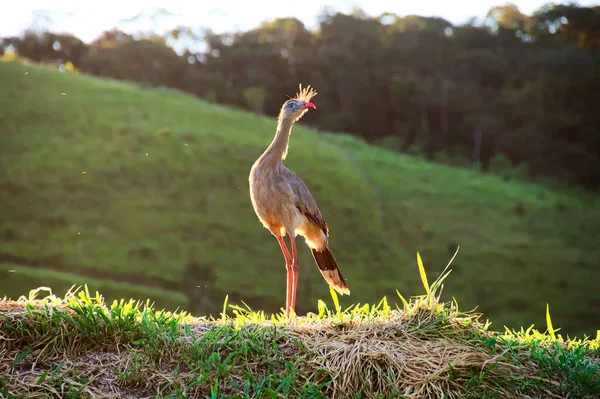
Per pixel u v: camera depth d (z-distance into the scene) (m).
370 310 5.45
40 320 4.50
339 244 40.56
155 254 35.84
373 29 92.81
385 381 4.23
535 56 89.00
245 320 5.13
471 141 77.62
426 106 81.12
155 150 47.00
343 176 49.41
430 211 48.25
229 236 39.56
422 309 4.99
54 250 34.38
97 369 4.26
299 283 35.66
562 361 4.61
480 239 45.41
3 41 89.50
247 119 58.66
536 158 73.56
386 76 83.25
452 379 4.25
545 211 53.75
